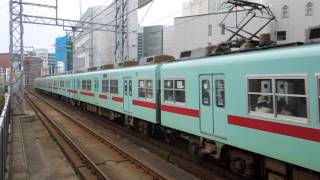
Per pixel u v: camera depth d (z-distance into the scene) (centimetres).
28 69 8075
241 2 1767
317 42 604
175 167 956
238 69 754
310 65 579
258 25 3462
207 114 879
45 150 1212
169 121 1094
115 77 1650
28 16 2350
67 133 1526
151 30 4641
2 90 3056
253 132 714
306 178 629
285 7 3378
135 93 1392
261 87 690
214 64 841
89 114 2300
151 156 1091
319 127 566
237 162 827
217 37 3850
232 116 779
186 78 977
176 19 4281
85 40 5275
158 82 1204
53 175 912
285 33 3388
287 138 629
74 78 2723
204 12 4309
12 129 1684
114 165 982
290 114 624
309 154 585
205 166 946
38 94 5250
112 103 1711
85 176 877
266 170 743
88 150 1177
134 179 856
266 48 712
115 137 1436
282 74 636
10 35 2277
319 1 3197
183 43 4212
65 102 3331
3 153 726
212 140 882
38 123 1933
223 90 812
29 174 922
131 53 3784
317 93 568
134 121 1491
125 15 2711
